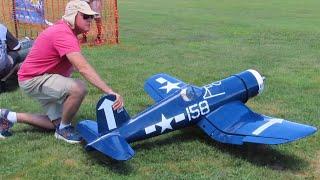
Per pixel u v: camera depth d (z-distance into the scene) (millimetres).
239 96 5305
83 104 6594
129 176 4441
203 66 9125
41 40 5148
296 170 4617
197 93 5086
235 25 16141
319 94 7230
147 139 5191
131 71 8617
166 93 5898
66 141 5230
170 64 9273
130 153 4258
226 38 12898
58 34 5004
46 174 4477
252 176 4453
